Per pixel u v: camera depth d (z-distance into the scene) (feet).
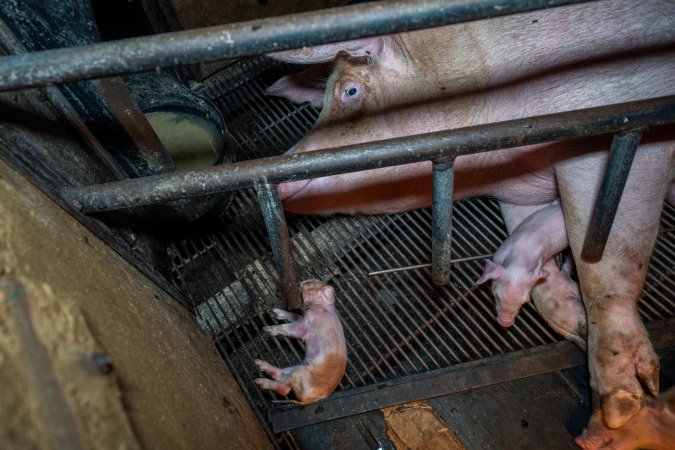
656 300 7.91
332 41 3.62
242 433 5.80
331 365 6.88
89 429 2.86
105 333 3.95
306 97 11.25
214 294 8.59
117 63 3.56
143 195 4.88
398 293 8.81
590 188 6.96
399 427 7.07
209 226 9.46
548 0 3.51
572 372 7.36
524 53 6.92
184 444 4.04
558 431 6.93
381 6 3.52
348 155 4.58
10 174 4.48
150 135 7.31
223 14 11.41
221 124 9.23
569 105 6.89
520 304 7.48
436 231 5.56
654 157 6.54
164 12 10.73
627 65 6.56
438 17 3.54
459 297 8.46
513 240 7.77
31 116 5.52
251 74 12.19
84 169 6.23
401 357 8.03
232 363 8.03
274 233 5.23
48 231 4.34
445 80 7.34
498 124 4.58
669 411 6.51
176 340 5.81
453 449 6.89
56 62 3.55
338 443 7.03
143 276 6.59
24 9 5.49
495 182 8.62
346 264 9.26
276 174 4.63
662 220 8.93
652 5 6.39
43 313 3.24
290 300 6.14
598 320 6.81
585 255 6.26
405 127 7.74
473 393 7.29
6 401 2.61
